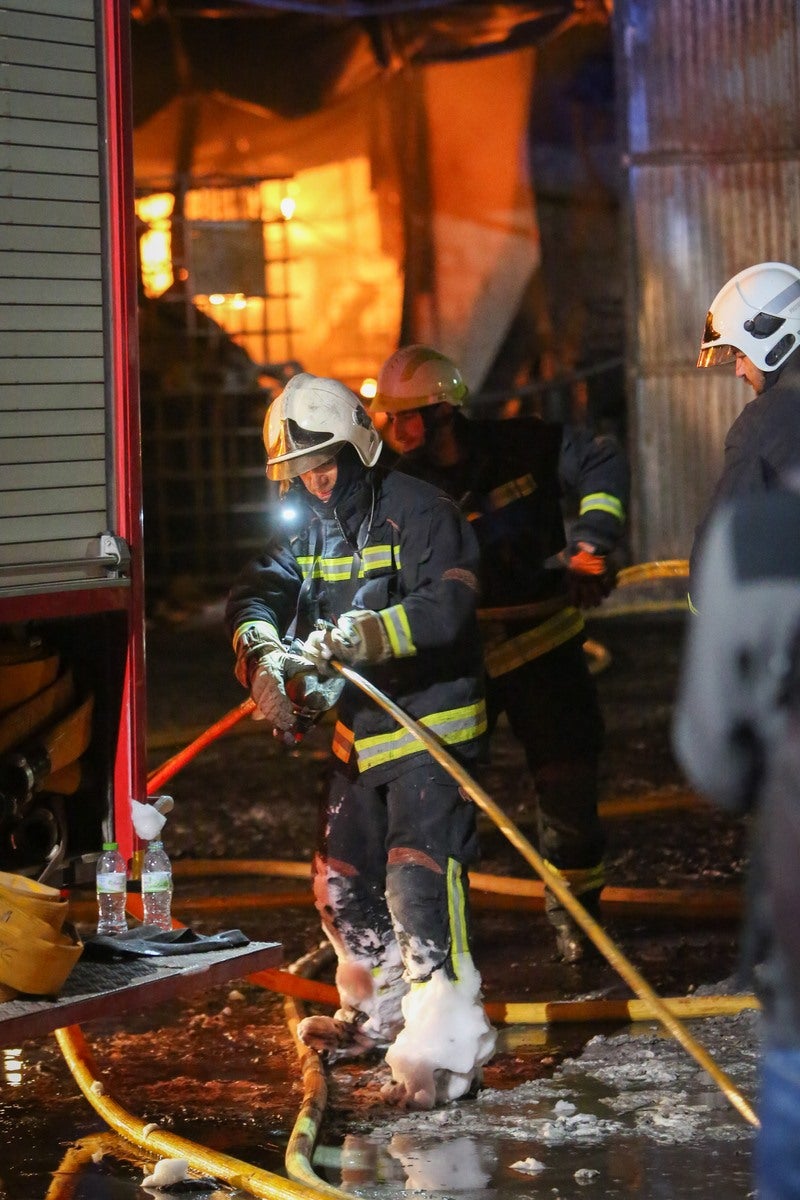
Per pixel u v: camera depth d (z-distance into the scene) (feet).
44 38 17.83
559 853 25.14
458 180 80.38
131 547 18.67
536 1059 20.81
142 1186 16.76
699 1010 22.13
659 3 65.05
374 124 79.61
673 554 67.97
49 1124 18.81
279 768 43.73
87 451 18.44
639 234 66.49
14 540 17.71
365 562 19.67
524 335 81.05
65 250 18.10
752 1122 14.71
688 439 67.46
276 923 29.07
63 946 16.48
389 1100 19.13
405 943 19.19
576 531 24.13
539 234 80.53
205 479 81.87
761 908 10.84
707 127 65.57
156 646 68.28
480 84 79.61
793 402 18.62
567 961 25.49
